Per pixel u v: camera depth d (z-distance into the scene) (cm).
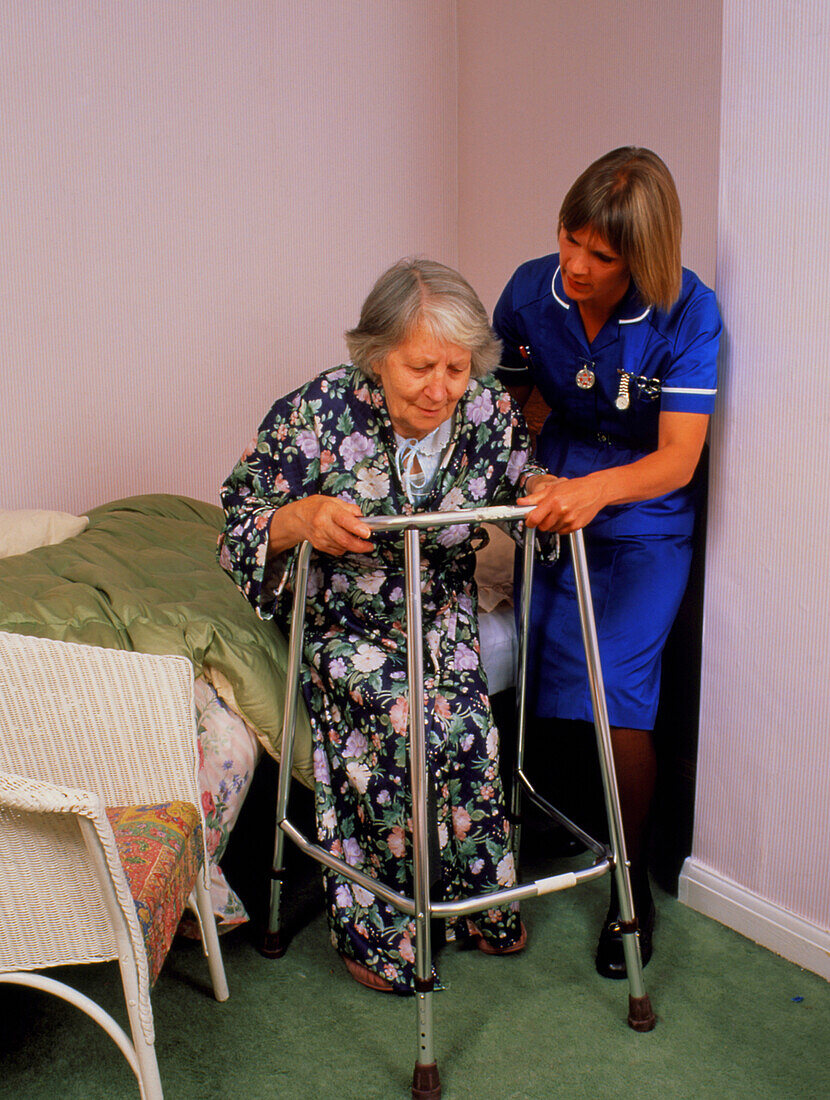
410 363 133
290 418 148
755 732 165
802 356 149
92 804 96
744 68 150
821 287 145
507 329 172
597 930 171
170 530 212
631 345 156
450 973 160
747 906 169
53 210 228
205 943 147
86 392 240
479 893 158
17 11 216
